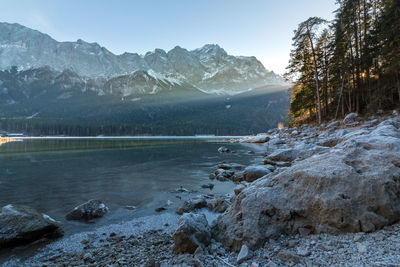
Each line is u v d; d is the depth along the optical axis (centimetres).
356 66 3272
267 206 519
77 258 515
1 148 4303
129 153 3266
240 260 421
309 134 3164
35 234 610
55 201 975
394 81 2719
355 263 349
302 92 4338
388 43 2556
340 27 3584
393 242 381
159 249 528
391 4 2691
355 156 560
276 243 461
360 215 444
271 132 5269
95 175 1557
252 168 1145
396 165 499
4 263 509
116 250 546
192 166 1941
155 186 1234
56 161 2348
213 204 848
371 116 2664
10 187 1224
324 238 440
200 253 458
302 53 3644
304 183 525
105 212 830
